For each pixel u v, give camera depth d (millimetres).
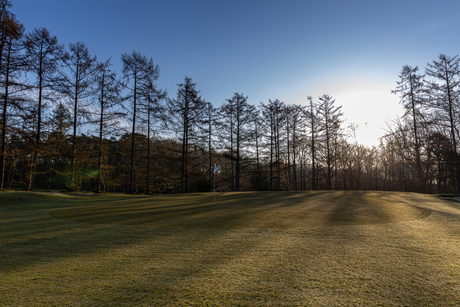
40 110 22297
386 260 4305
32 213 10383
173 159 31719
